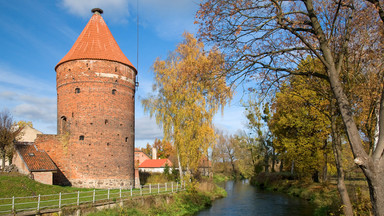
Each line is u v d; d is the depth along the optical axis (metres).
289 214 22.98
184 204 25.48
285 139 31.12
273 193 37.78
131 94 34.94
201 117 30.61
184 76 11.98
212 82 10.37
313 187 31.86
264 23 9.09
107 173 30.69
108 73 32.41
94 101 31.33
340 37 11.56
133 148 34.62
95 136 30.78
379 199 6.88
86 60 31.88
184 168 34.44
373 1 7.93
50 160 28.67
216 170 77.81
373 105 11.91
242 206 27.89
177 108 30.92
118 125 32.44
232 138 75.31
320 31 8.49
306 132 28.69
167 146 93.56
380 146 7.04
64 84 32.31
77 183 29.80
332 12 11.36
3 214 14.69
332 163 29.53
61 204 17.66
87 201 19.16
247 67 9.82
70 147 30.70
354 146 7.40
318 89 13.80
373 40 11.40
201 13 9.55
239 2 9.23
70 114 31.33
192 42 30.86
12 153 31.88
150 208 21.45
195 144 29.78
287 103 16.45
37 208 16.03
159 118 31.64
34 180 24.84
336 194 21.22
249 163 63.09
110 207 19.61
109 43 34.62
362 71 12.55
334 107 14.02
